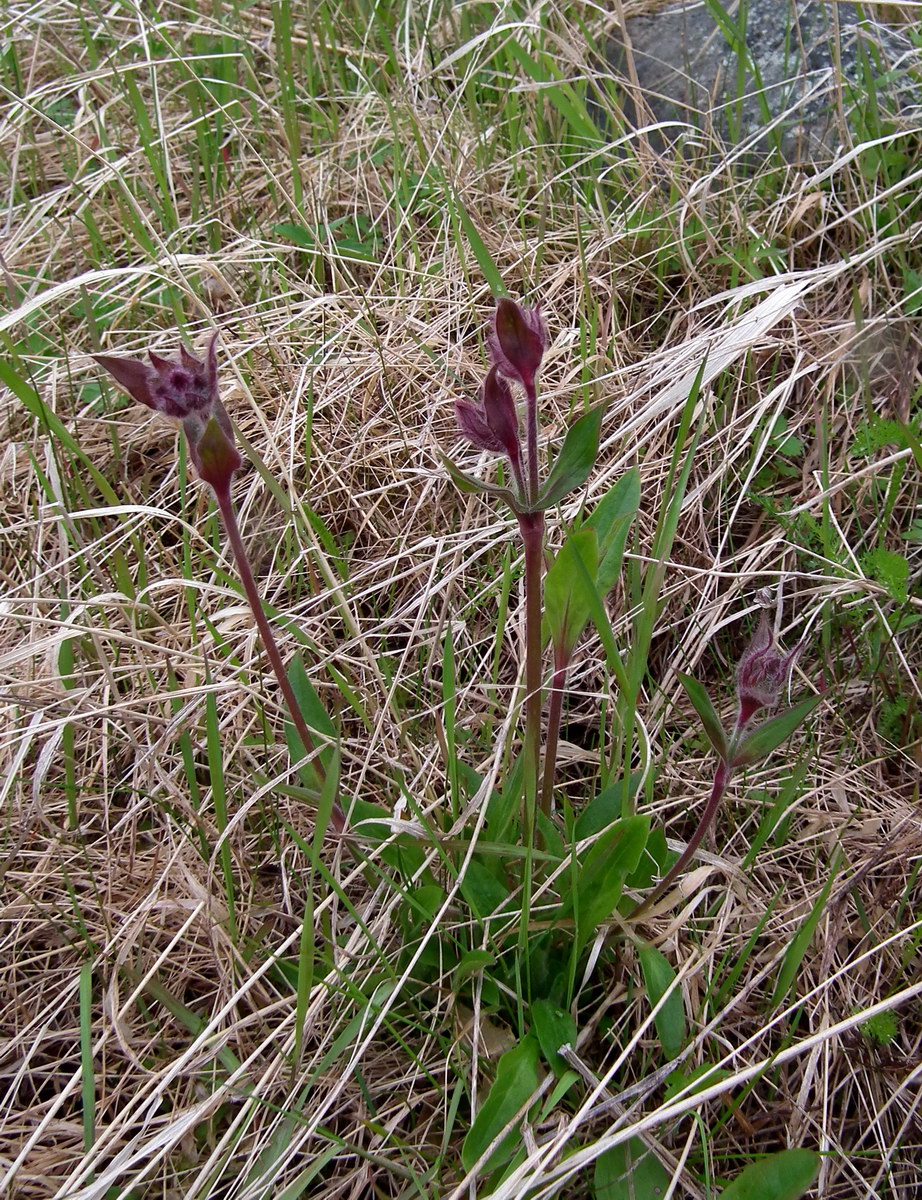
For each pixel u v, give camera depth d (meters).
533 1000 0.39
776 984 0.39
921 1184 0.37
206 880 0.43
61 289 0.51
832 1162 0.38
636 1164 0.36
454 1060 0.39
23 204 0.70
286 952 0.42
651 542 0.53
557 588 0.37
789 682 0.49
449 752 0.41
